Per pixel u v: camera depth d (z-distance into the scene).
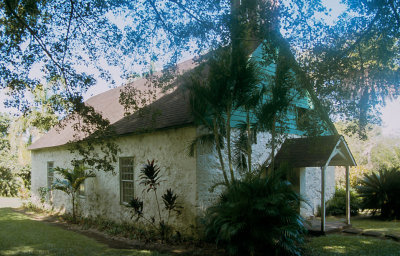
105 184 12.32
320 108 8.93
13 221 13.25
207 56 8.37
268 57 8.61
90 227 11.80
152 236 9.38
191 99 8.34
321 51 8.12
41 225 12.23
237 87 8.12
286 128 9.98
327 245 8.26
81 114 8.60
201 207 8.77
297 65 8.48
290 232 6.80
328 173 14.57
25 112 8.59
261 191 7.38
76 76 8.41
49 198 16.47
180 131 9.40
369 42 8.84
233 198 7.51
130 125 11.34
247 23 7.98
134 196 10.88
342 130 9.30
